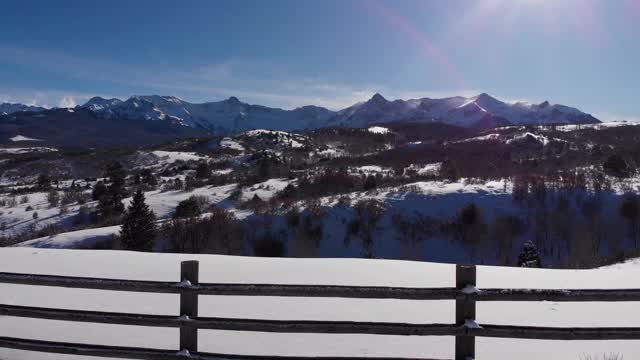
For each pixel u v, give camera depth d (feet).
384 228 188.14
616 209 190.60
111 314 14.60
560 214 188.96
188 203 202.39
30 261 36.63
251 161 432.25
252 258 38.19
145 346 18.34
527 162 313.73
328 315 22.25
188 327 14.39
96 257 38.42
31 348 14.97
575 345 18.40
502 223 184.85
